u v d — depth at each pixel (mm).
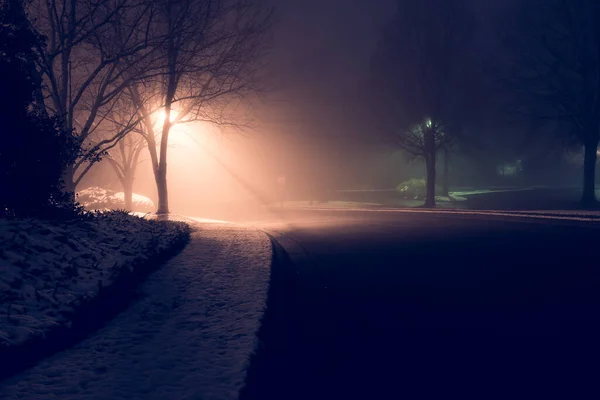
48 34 16078
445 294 9930
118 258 9984
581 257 13883
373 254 15664
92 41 15336
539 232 20484
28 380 5223
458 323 7898
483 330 7496
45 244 8742
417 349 6680
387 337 7242
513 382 5465
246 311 8094
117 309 8008
